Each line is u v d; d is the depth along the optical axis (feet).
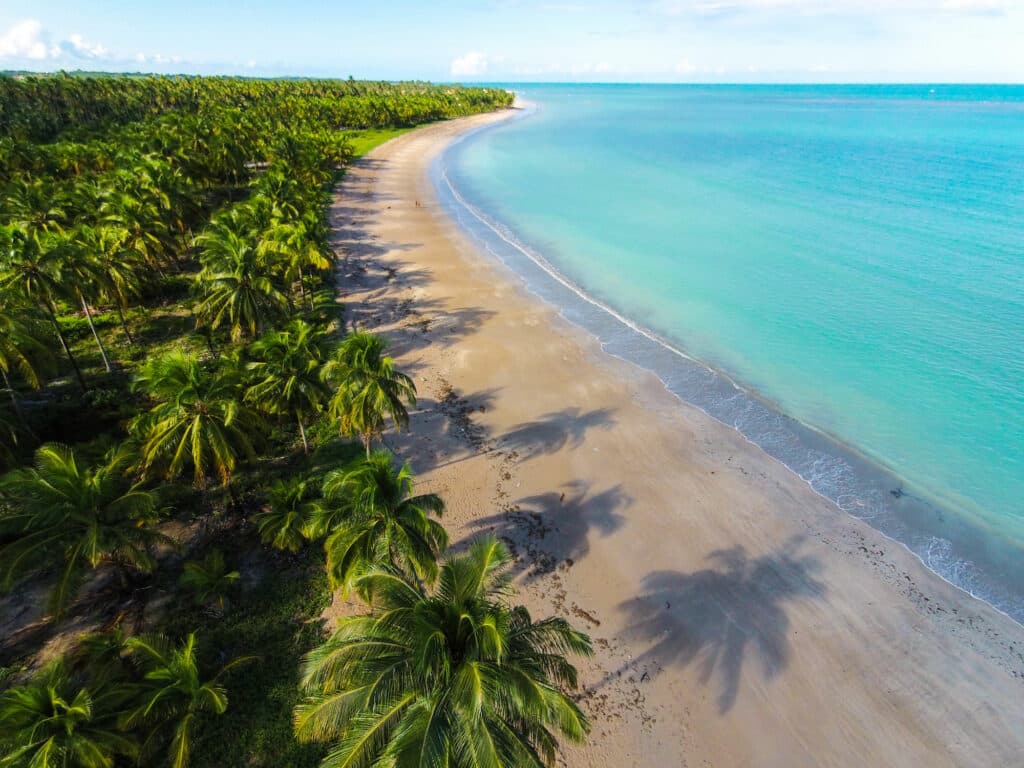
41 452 63.16
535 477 96.89
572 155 411.13
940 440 105.50
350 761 37.70
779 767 58.39
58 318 138.10
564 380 124.57
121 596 72.84
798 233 220.64
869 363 129.59
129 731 54.39
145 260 145.38
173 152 236.43
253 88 564.71
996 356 130.72
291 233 153.89
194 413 75.36
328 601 73.10
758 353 134.92
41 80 419.54
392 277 182.19
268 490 88.58
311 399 87.71
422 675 39.99
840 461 100.94
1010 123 616.39
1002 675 67.15
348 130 481.87
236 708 61.05
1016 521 88.79
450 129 538.88
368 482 60.95
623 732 60.90
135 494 64.13
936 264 183.93
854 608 74.84
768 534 86.17
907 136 498.28
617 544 84.23
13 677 62.54
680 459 101.45
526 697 39.22
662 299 164.76
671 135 523.29
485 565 46.21
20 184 183.93
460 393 119.55
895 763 58.80
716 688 65.46
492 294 169.17
